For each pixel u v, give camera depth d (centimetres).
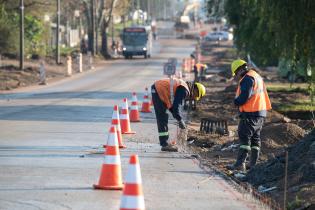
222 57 18362
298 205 2298
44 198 2339
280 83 10106
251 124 3131
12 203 2253
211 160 3403
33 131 4225
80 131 4288
